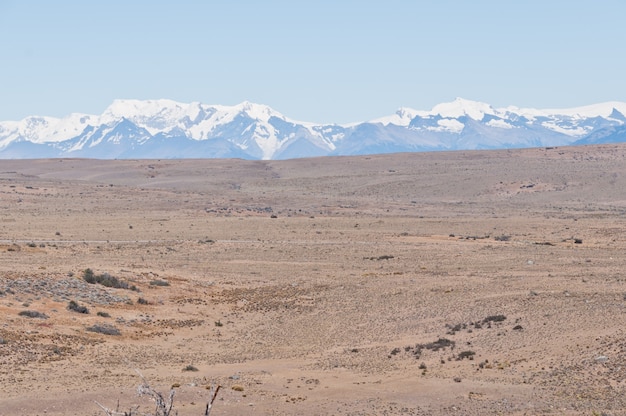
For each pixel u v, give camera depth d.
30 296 68.94
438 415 41.94
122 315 68.75
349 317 71.81
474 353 55.28
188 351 60.00
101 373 50.34
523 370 50.16
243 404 43.91
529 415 40.94
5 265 89.12
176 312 73.00
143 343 61.59
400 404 44.25
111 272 84.62
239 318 73.31
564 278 85.56
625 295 69.19
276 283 90.75
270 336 66.00
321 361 56.28
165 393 45.53
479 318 65.75
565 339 55.53
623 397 42.75
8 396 43.72
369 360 56.03
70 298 70.88
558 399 43.59
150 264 101.06
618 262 102.88
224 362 56.31
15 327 58.88
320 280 92.25
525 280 84.44
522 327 60.41
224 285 88.44
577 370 48.53
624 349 50.47
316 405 44.19
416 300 76.38
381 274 95.81
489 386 46.88
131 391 45.34
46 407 42.09
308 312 75.00
